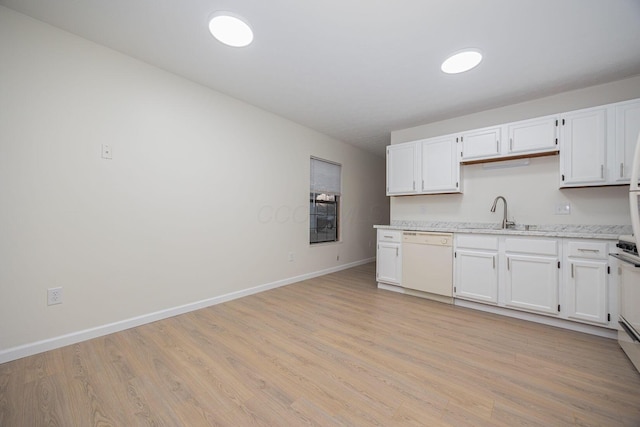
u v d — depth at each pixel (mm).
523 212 2814
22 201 1729
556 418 1224
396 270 3227
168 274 2438
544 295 2273
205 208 2715
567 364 1675
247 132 3104
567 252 2184
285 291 3281
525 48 2000
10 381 1478
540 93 2715
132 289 2215
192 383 1475
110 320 2094
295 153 3725
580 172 2326
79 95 1947
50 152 1826
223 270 2871
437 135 3566
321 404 1318
